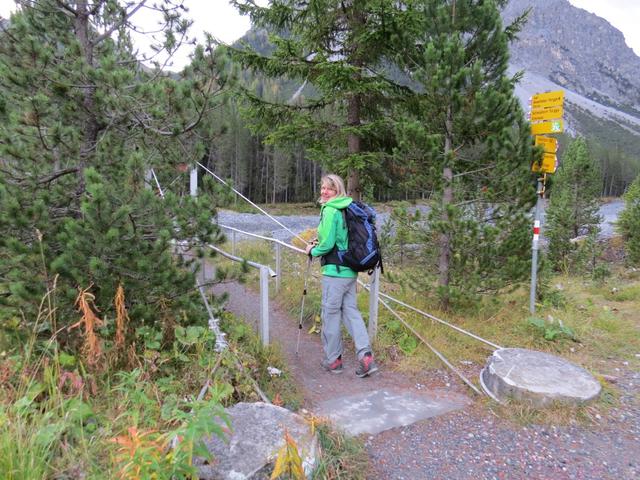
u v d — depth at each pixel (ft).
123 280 11.26
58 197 12.77
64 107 12.73
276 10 26.89
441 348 15.37
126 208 10.57
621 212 61.21
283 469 6.91
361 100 28.60
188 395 10.37
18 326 11.00
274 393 11.69
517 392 11.55
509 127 17.24
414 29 22.80
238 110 27.66
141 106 12.85
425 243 19.52
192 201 12.55
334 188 13.43
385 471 9.11
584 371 12.62
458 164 19.39
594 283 35.55
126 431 8.57
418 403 12.01
